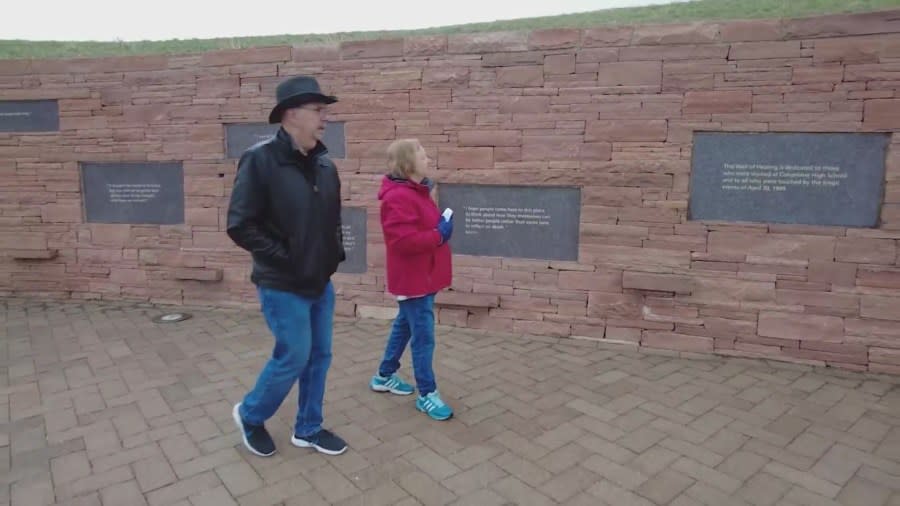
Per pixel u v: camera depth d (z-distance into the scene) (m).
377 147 5.96
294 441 3.46
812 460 3.33
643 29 5.03
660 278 5.18
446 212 3.66
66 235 7.02
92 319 6.28
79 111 6.76
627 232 5.29
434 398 3.88
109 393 4.28
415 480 3.10
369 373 4.70
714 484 3.07
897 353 4.66
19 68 6.79
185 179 6.62
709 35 4.86
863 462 3.31
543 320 5.65
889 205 4.57
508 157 5.54
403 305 3.80
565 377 4.62
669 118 5.04
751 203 4.94
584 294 5.49
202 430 3.69
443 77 5.65
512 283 5.70
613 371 4.75
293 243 3.01
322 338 3.36
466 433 3.65
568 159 5.37
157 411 3.98
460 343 5.46
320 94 2.95
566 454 3.38
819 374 4.70
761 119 4.80
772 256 4.90
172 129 6.57
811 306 4.85
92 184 6.92
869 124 4.53
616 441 3.54
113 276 6.99
